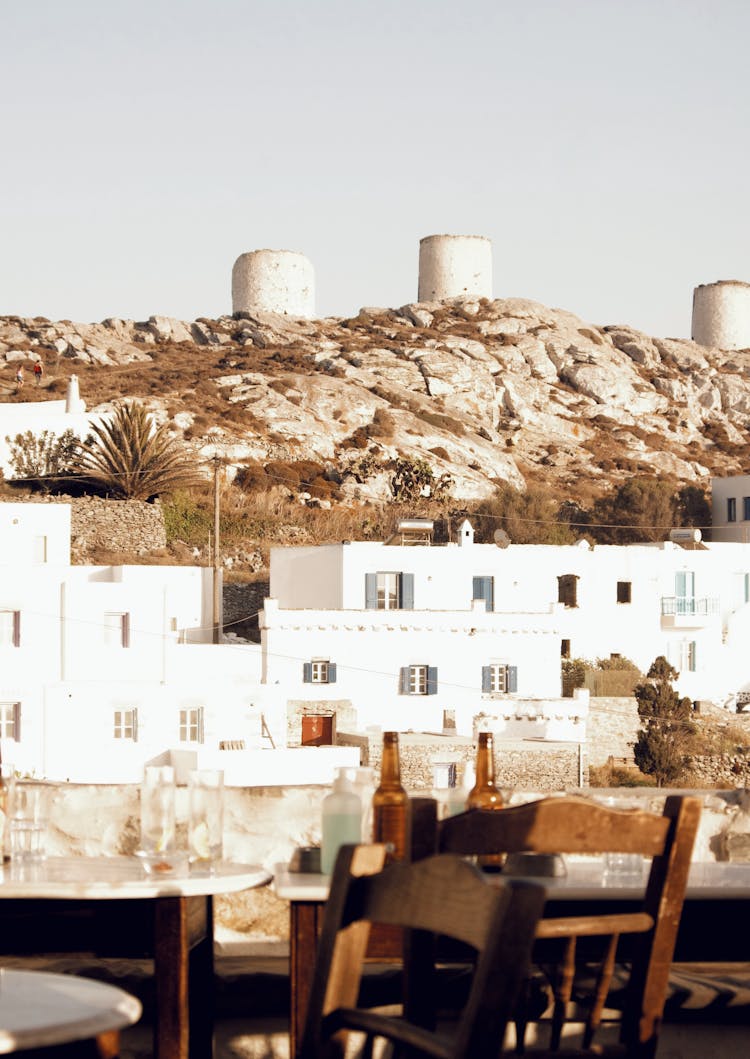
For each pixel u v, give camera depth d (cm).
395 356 19312
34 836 1181
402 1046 837
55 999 755
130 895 1068
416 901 755
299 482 13388
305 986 1081
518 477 15862
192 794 1135
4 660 7381
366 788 1230
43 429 11794
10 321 19862
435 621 8350
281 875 1140
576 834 941
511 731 8119
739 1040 1332
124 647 7575
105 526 10794
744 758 8269
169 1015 1080
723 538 13138
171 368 18162
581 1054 921
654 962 930
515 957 700
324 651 8119
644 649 9875
